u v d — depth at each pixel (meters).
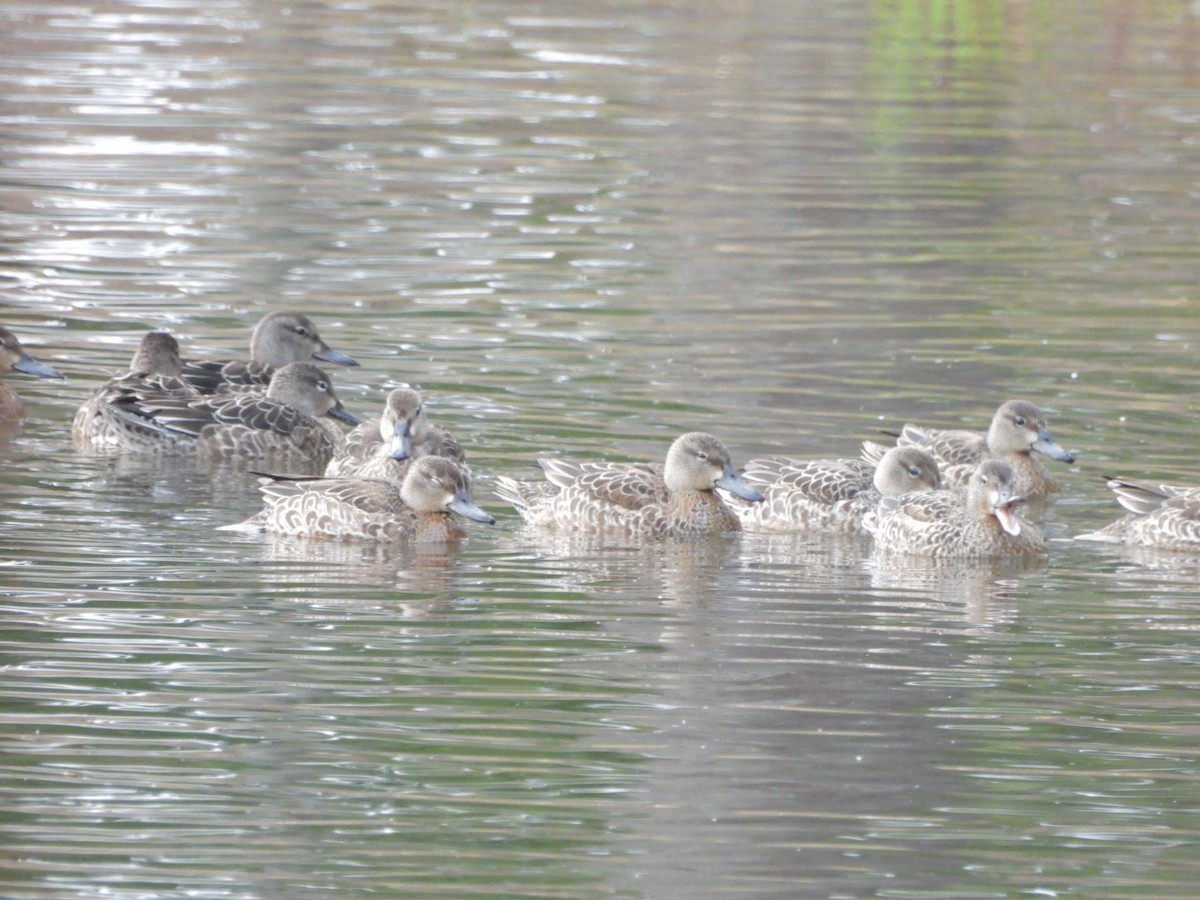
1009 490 18.16
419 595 16.62
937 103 39.84
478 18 48.06
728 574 17.69
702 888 11.65
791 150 35.94
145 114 37.16
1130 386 23.47
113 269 27.55
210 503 19.25
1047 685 14.78
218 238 29.31
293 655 15.02
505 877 11.77
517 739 13.59
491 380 23.16
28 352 23.69
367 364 23.75
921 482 19.91
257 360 23.31
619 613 16.30
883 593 17.12
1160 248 30.12
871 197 32.91
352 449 20.91
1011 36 46.47
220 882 11.59
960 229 31.03
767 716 14.08
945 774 13.21
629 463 20.00
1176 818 12.66
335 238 29.48
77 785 12.74
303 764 13.13
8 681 14.28
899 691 14.62
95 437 20.91
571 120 37.81
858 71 42.62
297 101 38.75
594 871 11.81
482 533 18.86
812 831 12.41
